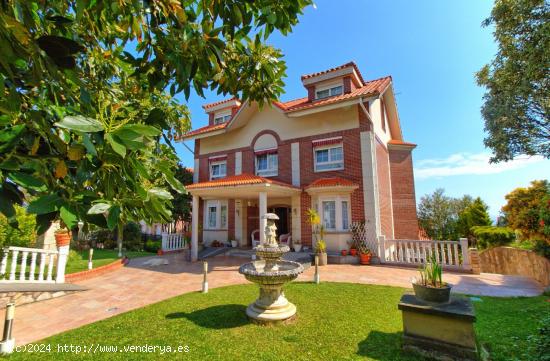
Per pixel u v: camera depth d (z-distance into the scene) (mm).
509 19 10984
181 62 2447
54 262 11750
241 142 18750
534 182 12906
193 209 15195
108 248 21203
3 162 1266
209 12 2615
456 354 4102
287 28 2742
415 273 10883
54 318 6641
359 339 5008
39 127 1429
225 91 3457
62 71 1639
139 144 1379
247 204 18281
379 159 15773
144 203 1699
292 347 4785
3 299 7211
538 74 10375
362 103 14086
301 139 16328
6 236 9617
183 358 4492
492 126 13195
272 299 6164
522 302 7113
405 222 17750
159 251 17469
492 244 18031
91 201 1425
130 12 2330
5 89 1460
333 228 14062
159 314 6535
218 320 6078
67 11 2436
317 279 9172
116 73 3809
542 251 9086
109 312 7004
